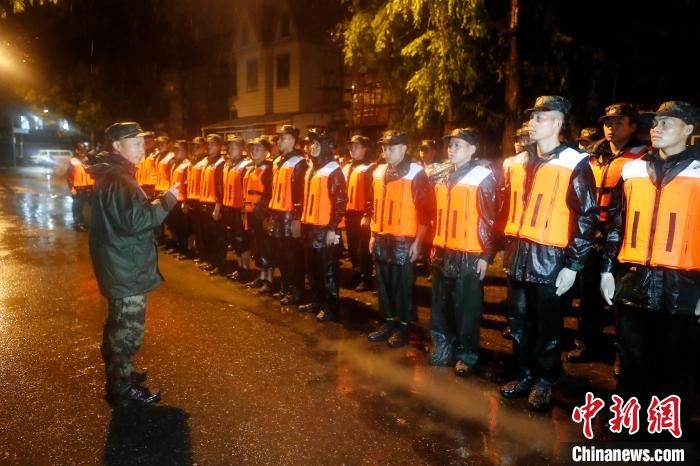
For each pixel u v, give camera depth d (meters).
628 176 3.52
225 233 8.19
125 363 4.02
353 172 7.91
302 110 22.97
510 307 4.26
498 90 10.32
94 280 7.74
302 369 4.73
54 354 4.97
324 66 23.16
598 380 4.59
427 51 9.66
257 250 7.20
